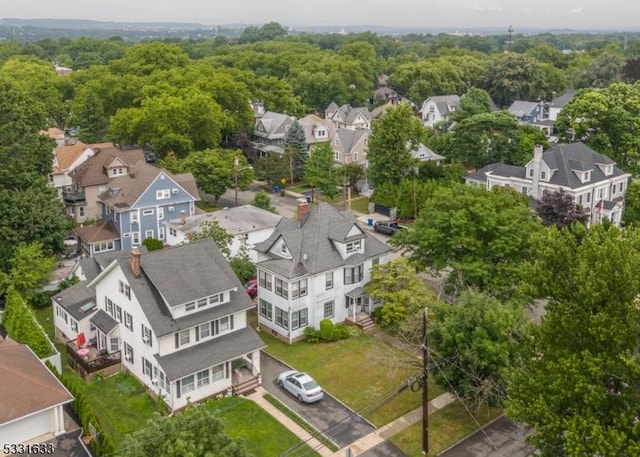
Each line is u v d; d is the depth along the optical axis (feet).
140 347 121.08
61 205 190.39
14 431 102.42
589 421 75.46
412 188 230.89
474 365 102.78
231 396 119.96
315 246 145.69
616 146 259.39
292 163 286.66
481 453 102.22
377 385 123.03
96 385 123.75
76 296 141.90
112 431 108.78
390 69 606.96
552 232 92.38
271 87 400.47
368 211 247.09
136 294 118.21
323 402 117.70
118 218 202.08
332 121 383.24
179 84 349.61
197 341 120.16
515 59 451.12
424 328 98.32
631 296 77.20
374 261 153.07
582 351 80.43
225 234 164.35
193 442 77.30
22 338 127.85
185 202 215.10
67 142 314.35
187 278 122.01
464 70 492.13
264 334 146.61
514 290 134.10
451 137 287.89
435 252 149.07
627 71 409.49
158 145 280.31
